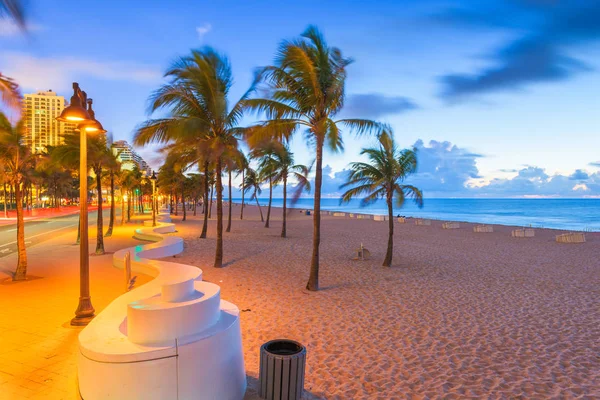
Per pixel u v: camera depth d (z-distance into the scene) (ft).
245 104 38.01
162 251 50.29
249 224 125.70
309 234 94.27
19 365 16.92
